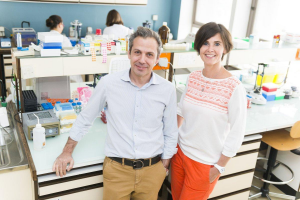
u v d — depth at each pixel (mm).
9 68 4320
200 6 5695
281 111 2592
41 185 1555
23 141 1795
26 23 5004
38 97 2254
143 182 1573
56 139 1855
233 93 1508
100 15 5441
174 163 1800
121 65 2309
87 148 1775
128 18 5715
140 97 1464
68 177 1624
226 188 2223
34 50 2152
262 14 4359
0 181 1640
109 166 1556
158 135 1557
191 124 1648
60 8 5121
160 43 1416
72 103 2207
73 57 2141
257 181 2889
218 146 1623
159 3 5859
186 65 2584
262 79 2797
